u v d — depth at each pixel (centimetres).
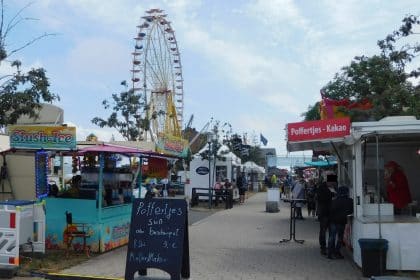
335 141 1163
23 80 1208
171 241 872
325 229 1237
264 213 2503
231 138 4466
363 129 1043
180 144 1683
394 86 1641
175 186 3938
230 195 2850
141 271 926
